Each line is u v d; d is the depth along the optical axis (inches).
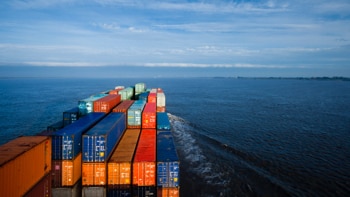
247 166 1473.9
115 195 923.4
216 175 1342.3
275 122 2822.3
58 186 909.8
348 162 1558.8
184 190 1181.7
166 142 1190.9
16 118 3073.3
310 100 5073.8
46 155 738.8
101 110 1603.1
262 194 1153.4
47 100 5029.5
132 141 1227.2
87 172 924.0
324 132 2326.5
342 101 4867.1
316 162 1557.6
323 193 1169.4
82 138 917.8
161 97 2338.8
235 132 2368.4
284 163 1539.1
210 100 5182.1
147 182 917.8
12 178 544.7
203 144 1947.6
